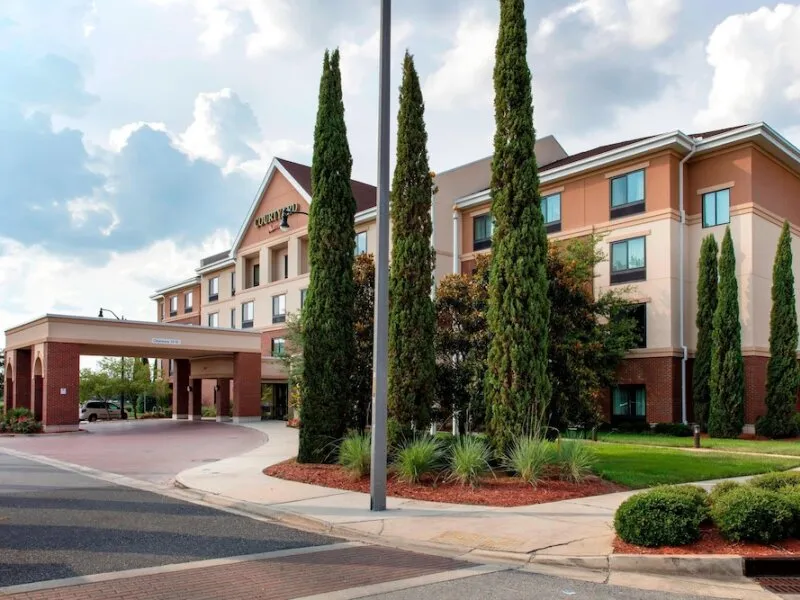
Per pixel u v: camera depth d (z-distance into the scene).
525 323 13.04
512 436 12.73
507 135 13.73
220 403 42.03
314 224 15.85
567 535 8.51
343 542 8.54
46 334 31.88
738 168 27.83
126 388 52.22
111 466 17.39
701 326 26.92
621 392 30.16
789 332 25.42
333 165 15.93
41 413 34.28
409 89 14.72
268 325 46.69
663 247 28.42
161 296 66.44
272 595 6.19
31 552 7.75
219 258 57.25
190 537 8.67
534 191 13.46
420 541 8.45
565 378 18.36
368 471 12.93
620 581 6.93
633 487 12.19
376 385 10.39
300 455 15.31
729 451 19.03
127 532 8.95
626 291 27.45
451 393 16.02
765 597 6.41
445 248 36.09
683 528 7.62
